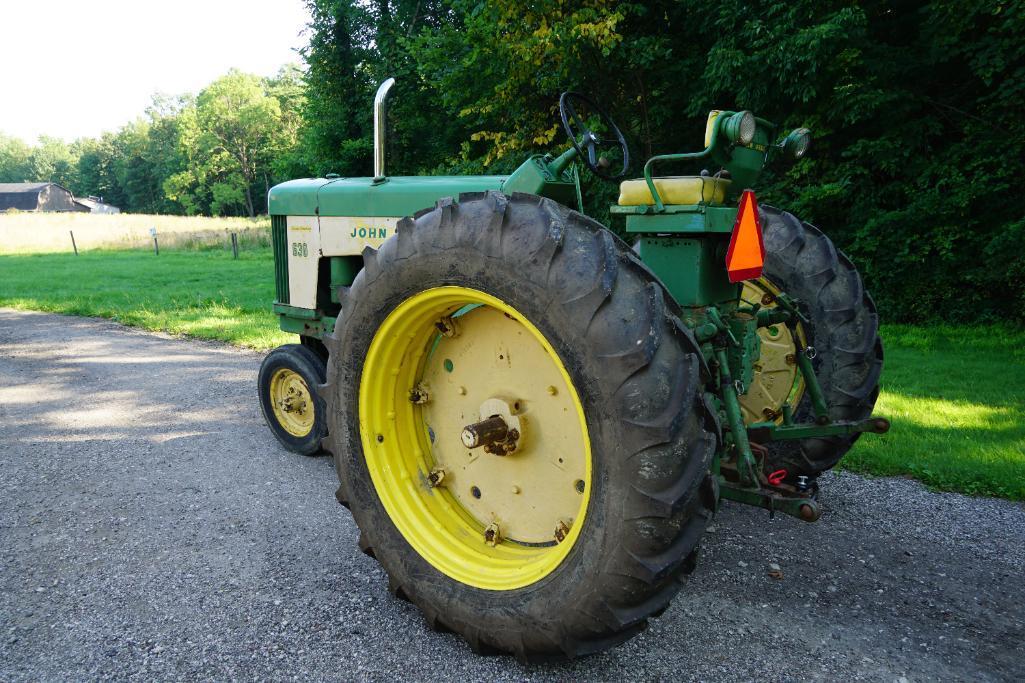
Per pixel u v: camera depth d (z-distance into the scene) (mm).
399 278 2342
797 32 8695
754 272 2398
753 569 2949
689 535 1935
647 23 10883
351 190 3959
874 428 2912
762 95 9188
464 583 2334
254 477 4000
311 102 18672
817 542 3191
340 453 2637
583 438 2125
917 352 7676
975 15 8680
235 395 5941
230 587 2801
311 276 4270
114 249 34062
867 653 2379
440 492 2662
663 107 10633
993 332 8516
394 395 2617
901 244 9125
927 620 2586
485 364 2490
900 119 9320
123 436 4820
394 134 17062
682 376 1888
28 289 14844
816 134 9188
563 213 2084
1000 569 2959
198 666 2301
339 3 16656
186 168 88750
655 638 2459
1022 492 3652
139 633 2488
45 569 2949
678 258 2553
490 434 2330
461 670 2281
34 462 4297
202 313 10797
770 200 9719
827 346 3283
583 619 2027
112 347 8414
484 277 2111
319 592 2764
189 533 3281
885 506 3572
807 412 3398
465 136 15828
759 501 2336
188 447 4562
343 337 2551
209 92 80500
